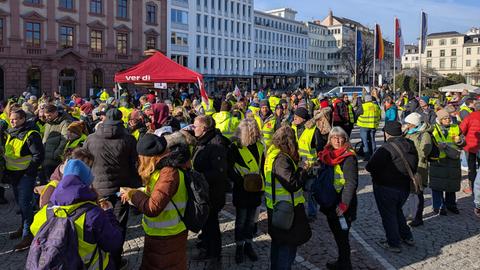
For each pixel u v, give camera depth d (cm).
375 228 725
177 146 405
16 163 647
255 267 569
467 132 923
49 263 300
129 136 550
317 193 533
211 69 7019
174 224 398
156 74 1364
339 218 512
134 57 5066
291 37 9781
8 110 831
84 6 4547
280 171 462
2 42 3950
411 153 588
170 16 5891
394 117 1309
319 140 738
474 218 777
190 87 3462
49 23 4259
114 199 530
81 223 318
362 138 1323
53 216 319
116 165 527
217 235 559
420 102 1272
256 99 1429
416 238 674
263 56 8762
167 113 908
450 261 589
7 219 782
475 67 11300
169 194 382
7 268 569
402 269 562
